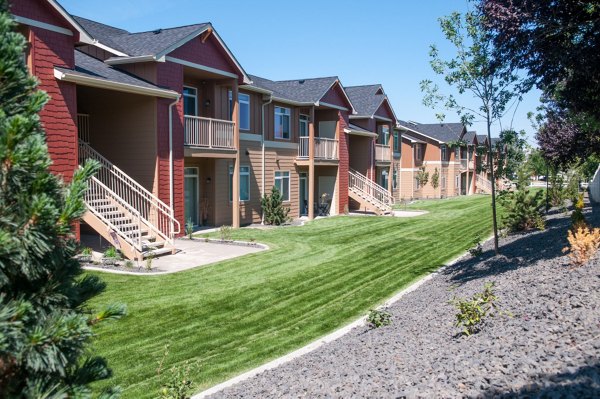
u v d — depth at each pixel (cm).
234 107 2005
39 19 1225
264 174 2358
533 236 1373
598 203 2233
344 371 533
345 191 2922
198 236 1820
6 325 214
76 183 255
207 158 2091
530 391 365
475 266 1141
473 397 379
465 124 1198
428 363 493
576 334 465
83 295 279
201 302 994
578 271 710
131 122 1652
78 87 1566
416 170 4666
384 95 3347
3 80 242
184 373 553
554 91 1277
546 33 1013
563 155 2053
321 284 1164
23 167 229
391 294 1072
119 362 695
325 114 2841
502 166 1240
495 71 1124
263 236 1902
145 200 1638
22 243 226
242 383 588
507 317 591
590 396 333
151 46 1666
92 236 1577
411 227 2250
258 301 1013
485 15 1070
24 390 231
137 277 1173
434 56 1162
